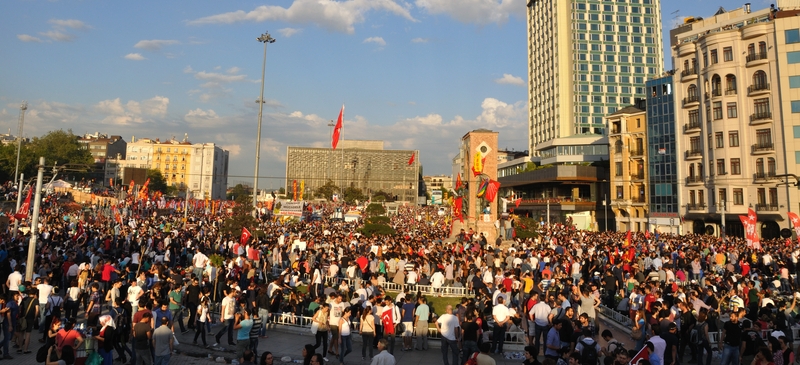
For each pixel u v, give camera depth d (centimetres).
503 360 1371
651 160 6412
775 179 4891
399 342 1534
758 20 5634
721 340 1224
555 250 2905
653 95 6425
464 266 2314
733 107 5294
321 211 8625
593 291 1574
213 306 1800
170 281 1727
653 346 977
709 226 5631
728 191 5272
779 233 4925
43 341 1408
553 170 7794
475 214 4403
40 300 1502
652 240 4184
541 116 12475
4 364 1218
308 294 1955
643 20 11431
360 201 14012
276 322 1698
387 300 1444
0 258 1994
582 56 11225
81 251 2217
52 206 5381
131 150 15988
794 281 2364
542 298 1397
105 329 1104
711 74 5478
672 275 2061
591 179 7669
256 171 4134
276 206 6197
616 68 11269
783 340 1097
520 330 1532
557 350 1099
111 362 1120
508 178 9981
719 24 6009
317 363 886
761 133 5075
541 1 12562
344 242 3219
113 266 1903
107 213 5453
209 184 16100
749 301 1616
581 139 8719
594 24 11306
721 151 5362
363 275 2333
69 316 1559
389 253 2559
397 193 19200
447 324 1234
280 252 2698
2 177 8838
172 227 4122
